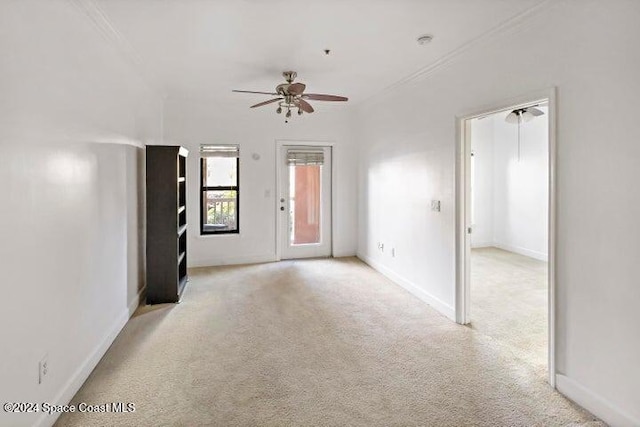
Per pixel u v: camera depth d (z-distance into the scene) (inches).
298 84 135.3
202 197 210.1
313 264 212.7
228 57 129.1
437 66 133.7
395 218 175.2
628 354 72.4
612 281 75.0
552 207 87.6
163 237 145.9
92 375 93.4
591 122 78.2
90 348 95.5
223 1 89.6
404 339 114.6
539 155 231.0
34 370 69.2
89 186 95.9
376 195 197.6
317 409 79.9
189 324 126.1
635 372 71.2
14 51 63.4
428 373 94.6
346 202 230.5
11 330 62.4
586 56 79.0
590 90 78.3
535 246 233.9
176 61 133.4
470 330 121.6
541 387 88.4
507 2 88.1
